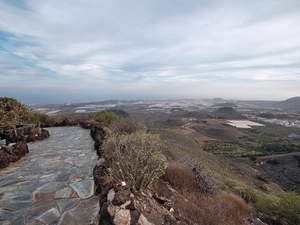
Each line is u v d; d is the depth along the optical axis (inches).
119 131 234.2
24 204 92.6
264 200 207.2
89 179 124.3
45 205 91.6
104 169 120.5
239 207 157.5
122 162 104.4
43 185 115.0
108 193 78.9
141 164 107.2
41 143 238.2
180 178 136.0
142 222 72.2
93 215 83.0
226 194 171.5
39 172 137.7
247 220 147.4
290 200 180.2
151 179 107.7
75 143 237.9
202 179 154.7
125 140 118.7
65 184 116.4
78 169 143.7
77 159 169.5
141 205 90.2
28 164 156.3
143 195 100.6
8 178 126.5
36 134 262.8
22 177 128.3
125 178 100.1
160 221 83.4
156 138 135.9
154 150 121.7
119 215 64.0
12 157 161.8
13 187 112.3
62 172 137.6
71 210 86.9
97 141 209.9
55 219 79.9
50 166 151.0
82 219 80.0
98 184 105.9
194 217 88.6
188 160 182.5
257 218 166.4
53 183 118.0
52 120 430.9
